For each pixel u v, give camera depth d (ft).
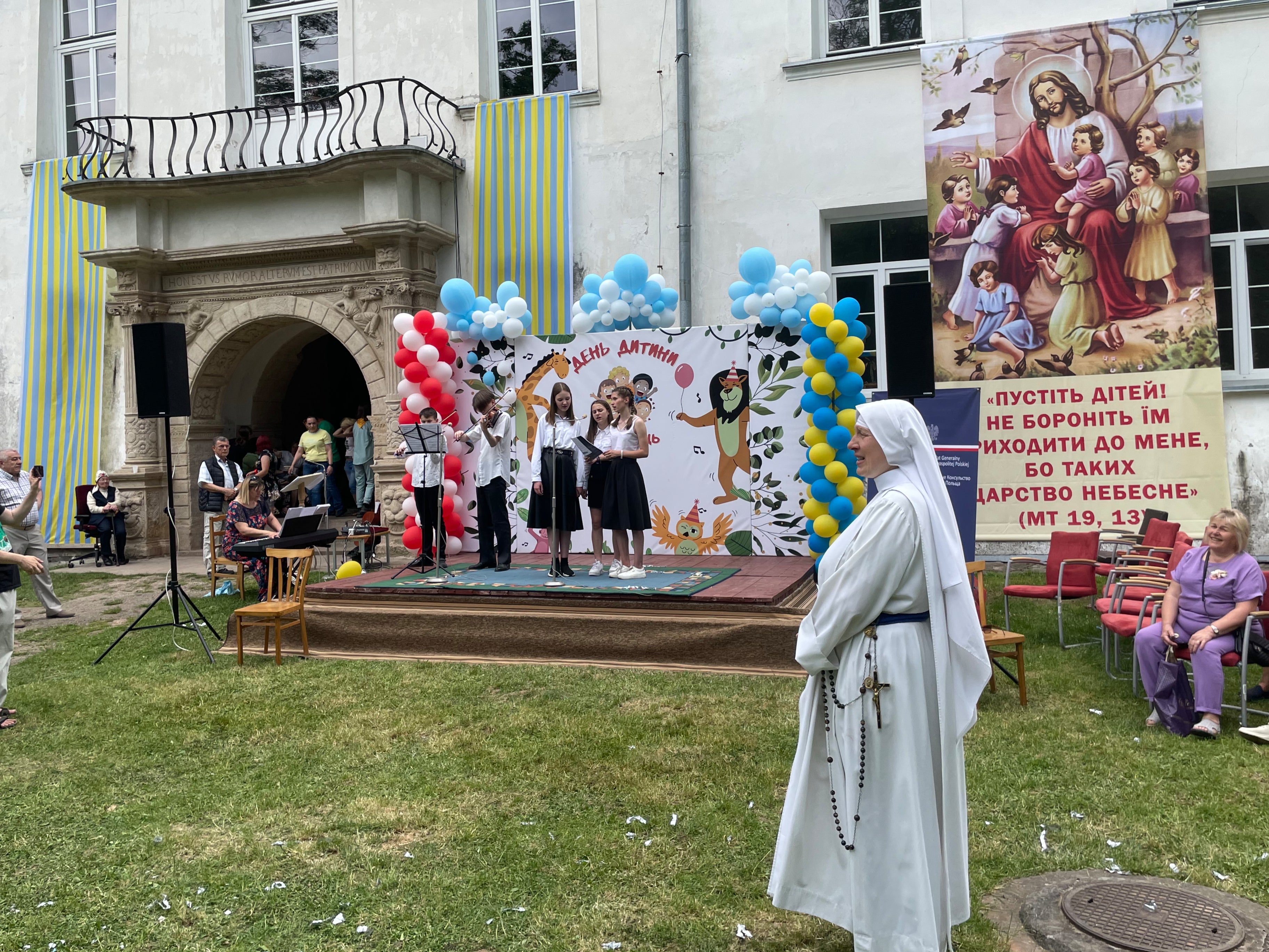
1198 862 11.43
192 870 11.85
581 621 21.90
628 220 37.68
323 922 10.48
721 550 31.35
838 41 36.35
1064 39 32.35
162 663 23.06
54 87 46.47
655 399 31.86
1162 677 16.31
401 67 40.27
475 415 33.32
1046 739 15.92
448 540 32.68
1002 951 9.59
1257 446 31.19
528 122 38.52
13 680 21.72
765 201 35.96
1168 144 31.40
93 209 44.19
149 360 25.03
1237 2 30.89
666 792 13.96
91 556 43.21
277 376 47.16
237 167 42.65
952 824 8.64
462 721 17.69
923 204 34.94
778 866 9.27
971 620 8.61
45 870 11.94
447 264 39.45
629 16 37.60
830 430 25.64
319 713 18.47
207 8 42.96
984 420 33.30
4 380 45.19
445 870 11.68
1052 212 32.53
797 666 20.44
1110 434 32.07
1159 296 31.50
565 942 9.98
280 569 24.30
